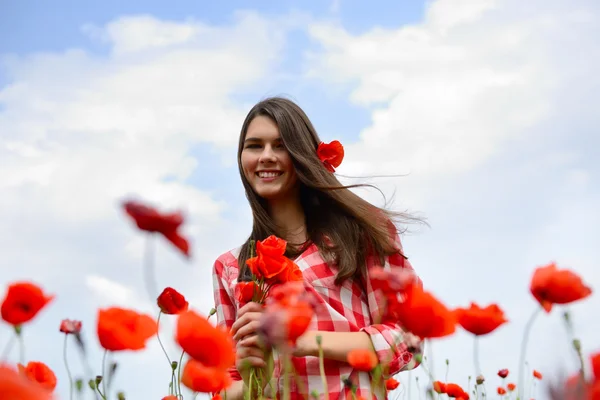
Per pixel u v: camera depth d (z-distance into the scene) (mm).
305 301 1748
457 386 3602
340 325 3123
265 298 2666
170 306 2488
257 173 3555
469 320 1955
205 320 1641
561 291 1734
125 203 1397
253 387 2605
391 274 1726
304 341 2816
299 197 3613
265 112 3580
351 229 3344
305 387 2996
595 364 1298
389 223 3502
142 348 1748
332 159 3557
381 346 2871
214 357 1630
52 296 1921
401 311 1711
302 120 3578
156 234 1416
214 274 3715
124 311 1805
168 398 2350
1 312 1882
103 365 1788
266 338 1696
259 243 2650
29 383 792
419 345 1943
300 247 3434
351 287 3279
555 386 1217
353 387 2131
